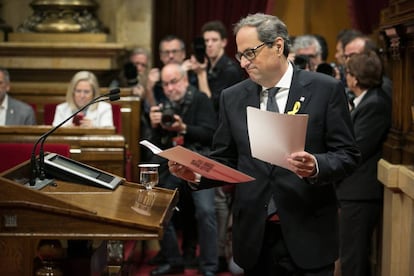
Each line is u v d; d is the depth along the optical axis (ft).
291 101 16.89
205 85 31.86
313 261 16.65
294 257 16.66
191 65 31.99
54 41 37.88
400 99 23.26
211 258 29.25
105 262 17.70
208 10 40.91
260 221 16.97
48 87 35.76
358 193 24.79
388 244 23.47
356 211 24.86
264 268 17.33
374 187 24.80
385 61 27.58
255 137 15.69
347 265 25.00
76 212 13.09
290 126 15.30
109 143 23.90
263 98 17.28
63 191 15.30
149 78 33.14
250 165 17.11
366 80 24.93
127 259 27.96
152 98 33.06
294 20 41.24
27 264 17.98
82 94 29.96
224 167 15.71
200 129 28.73
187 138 28.68
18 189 13.21
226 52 40.55
